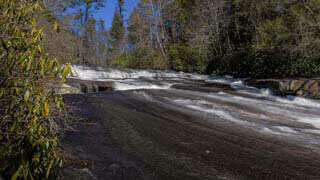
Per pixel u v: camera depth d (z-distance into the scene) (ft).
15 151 11.44
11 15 11.14
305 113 36.68
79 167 18.17
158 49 114.83
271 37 70.18
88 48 123.24
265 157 21.56
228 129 27.76
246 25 87.40
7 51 10.87
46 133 12.23
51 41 19.44
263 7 78.89
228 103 38.19
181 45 104.73
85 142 22.04
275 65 67.87
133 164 19.35
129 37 142.92
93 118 27.66
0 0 11.09
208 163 20.08
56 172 16.67
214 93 45.03
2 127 11.50
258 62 72.64
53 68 11.20
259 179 18.30
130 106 32.89
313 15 64.95
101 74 59.11
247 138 25.52
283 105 40.47
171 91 42.19
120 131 25.11
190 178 17.99
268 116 33.86
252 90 49.70
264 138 25.81
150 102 35.17
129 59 118.42
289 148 23.65
